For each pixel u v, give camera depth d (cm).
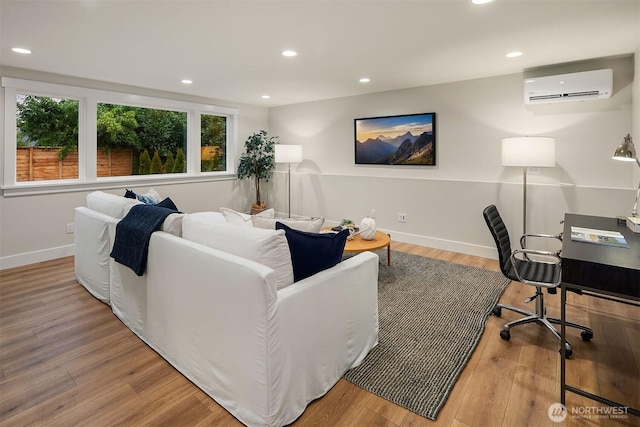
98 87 424
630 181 334
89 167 427
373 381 188
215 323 168
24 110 388
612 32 265
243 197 620
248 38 275
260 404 149
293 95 521
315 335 171
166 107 498
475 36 272
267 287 145
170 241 196
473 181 419
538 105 375
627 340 230
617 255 164
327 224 562
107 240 273
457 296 302
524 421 160
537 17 237
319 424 158
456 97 429
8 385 184
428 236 460
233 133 591
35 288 317
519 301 295
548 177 375
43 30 260
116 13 230
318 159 575
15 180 374
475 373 196
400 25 250
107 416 163
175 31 262
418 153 465
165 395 177
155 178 491
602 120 342
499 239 243
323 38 276
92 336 235
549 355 214
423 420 161
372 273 214
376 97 498
